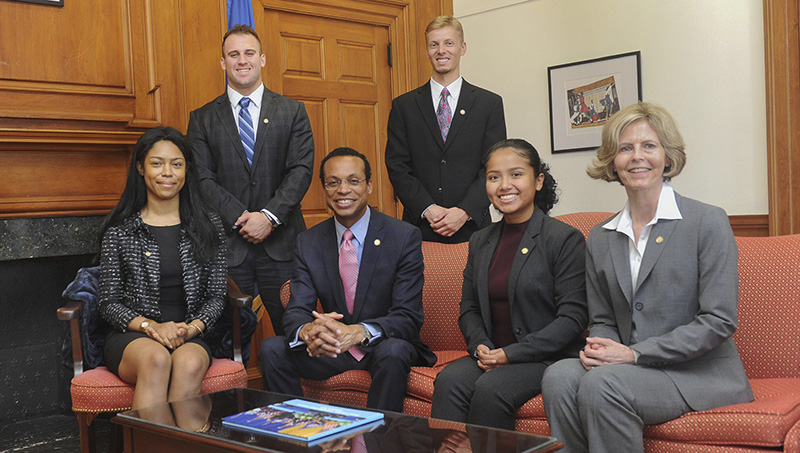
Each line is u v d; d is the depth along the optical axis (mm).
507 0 5117
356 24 4848
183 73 3930
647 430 2043
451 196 3504
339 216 2730
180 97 3879
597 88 4707
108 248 2773
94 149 3602
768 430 1842
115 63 3648
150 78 3754
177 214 2900
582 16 4766
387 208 5023
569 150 4867
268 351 2641
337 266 2752
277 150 3318
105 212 3658
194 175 2934
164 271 2805
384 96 4996
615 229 2285
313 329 2502
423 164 3561
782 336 2338
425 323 3000
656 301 2156
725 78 4184
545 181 2670
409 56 5082
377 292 2709
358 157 2746
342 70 4773
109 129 3611
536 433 2238
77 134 3473
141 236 2809
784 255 2432
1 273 3701
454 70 3584
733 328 2039
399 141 3631
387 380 2453
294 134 3348
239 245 3225
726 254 2080
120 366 2523
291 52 4520
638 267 2213
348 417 1920
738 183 4168
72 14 3512
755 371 2365
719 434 1919
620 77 4598
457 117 3523
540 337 2357
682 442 1987
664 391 2006
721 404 2029
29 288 3795
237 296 2814
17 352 3785
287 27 4492
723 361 2111
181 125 3889
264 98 3357
